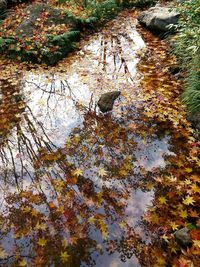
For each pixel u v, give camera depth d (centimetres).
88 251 294
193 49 503
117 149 418
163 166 387
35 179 377
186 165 384
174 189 352
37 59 642
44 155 411
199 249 278
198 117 439
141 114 477
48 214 331
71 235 308
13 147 428
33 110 501
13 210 339
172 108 481
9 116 488
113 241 303
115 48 695
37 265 282
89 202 344
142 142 427
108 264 282
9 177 382
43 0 945
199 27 520
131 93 526
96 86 554
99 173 382
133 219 323
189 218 316
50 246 299
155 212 328
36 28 709
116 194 353
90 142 431
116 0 923
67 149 420
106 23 837
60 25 727
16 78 595
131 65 619
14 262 286
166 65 599
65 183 368
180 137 429
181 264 270
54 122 473
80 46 714
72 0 910
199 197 338
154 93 520
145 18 777
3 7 866
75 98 526
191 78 493
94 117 478
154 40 714
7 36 681
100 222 321
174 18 702
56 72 611
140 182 367
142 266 279
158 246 295
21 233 313
